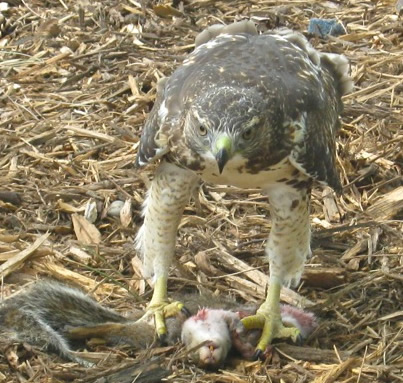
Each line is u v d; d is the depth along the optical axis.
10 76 11.59
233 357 7.57
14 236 8.87
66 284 8.12
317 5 13.38
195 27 12.73
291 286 8.51
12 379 7.12
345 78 8.45
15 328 7.49
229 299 8.18
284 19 13.01
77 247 8.84
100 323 7.72
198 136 7.11
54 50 12.12
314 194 9.82
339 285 8.60
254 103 7.04
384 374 7.30
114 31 12.56
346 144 10.30
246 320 7.68
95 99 11.17
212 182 7.65
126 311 8.12
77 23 12.70
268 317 7.76
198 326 7.41
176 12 12.96
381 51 12.36
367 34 12.66
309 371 7.41
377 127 10.77
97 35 12.44
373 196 9.87
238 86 7.23
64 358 7.36
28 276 8.47
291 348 7.66
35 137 10.37
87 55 11.96
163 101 7.57
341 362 7.43
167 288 8.48
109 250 8.84
